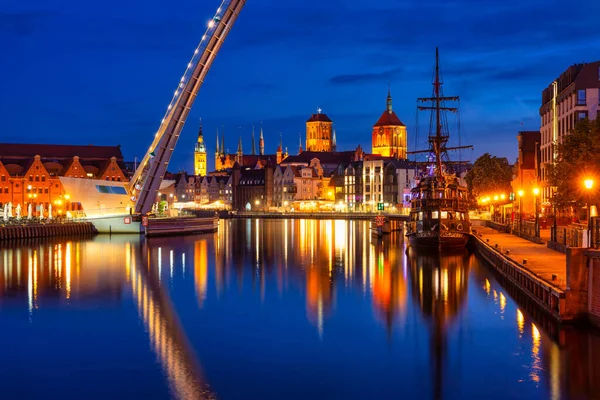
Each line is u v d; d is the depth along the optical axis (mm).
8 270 71562
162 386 32750
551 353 36562
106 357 37281
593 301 38281
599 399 30578
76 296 55250
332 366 35531
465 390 31969
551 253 63500
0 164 165250
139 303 52125
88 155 195750
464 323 44000
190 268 73812
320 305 50938
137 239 115500
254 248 99250
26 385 32938
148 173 119375
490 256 69875
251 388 32500
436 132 107875
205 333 42344
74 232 121250
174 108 109938
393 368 35125
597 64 97812
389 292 56375
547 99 121688
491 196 148375
